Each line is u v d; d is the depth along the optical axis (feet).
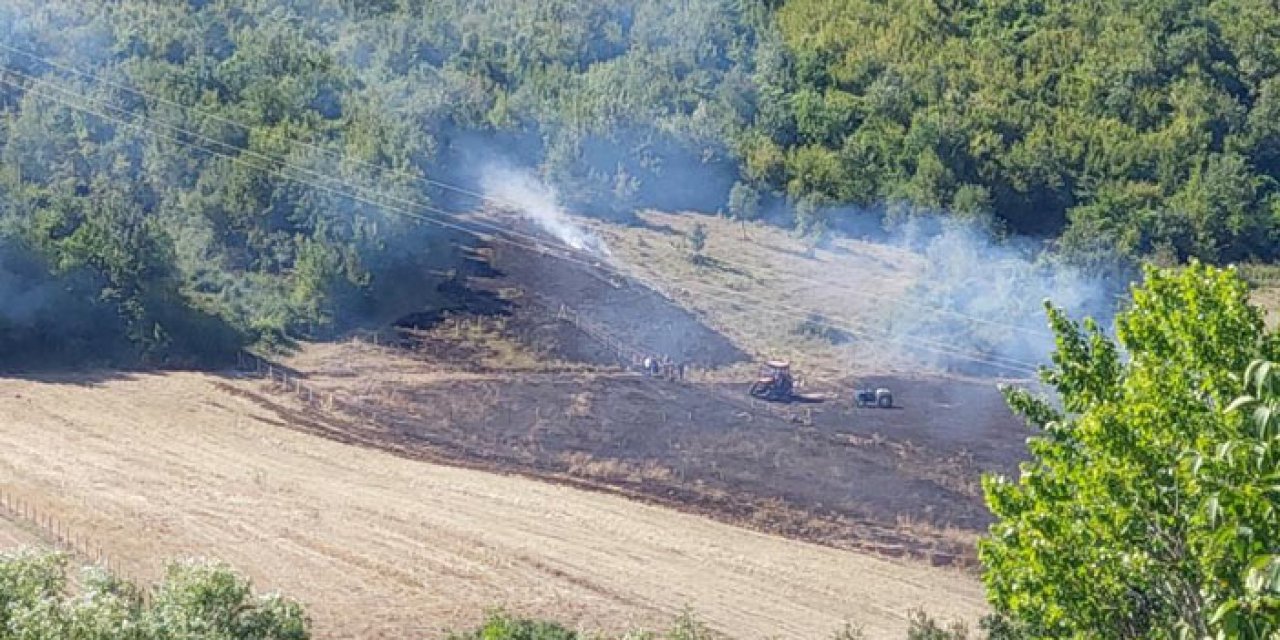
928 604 344.08
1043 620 162.61
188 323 497.05
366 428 440.86
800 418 488.44
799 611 333.01
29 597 167.02
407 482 397.19
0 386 447.83
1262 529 107.86
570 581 336.70
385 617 304.09
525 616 311.27
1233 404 96.43
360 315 545.44
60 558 175.83
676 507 398.83
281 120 616.39
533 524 373.61
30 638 160.15
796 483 425.28
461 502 384.88
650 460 433.89
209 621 178.91
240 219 568.82
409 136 645.92
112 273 490.90
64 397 441.68
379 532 357.00
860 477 433.48
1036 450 162.30
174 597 180.86
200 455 401.90
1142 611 157.28
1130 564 153.17
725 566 357.61
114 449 399.24
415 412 459.32
